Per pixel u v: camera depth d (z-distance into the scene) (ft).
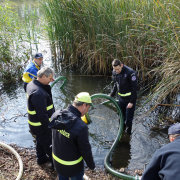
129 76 11.34
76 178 7.30
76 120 6.36
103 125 13.70
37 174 9.35
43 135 8.91
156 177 4.97
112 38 18.69
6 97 16.99
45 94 8.43
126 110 12.32
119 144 11.90
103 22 18.30
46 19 22.93
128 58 18.70
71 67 23.50
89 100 6.65
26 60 23.73
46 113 8.38
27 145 11.57
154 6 14.89
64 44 22.61
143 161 10.64
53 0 20.26
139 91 17.80
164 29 14.06
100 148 11.64
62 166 6.88
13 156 10.37
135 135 12.65
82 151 6.49
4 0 20.90
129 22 17.30
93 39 19.79
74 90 18.51
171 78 12.55
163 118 14.20
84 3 18.51
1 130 12.84
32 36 25.54
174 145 4.91
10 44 21.07
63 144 6.56
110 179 9.36
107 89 18.71
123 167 10.22
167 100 15.64
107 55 20.33
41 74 8.29
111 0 17.40
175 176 4.33
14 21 22.72
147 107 15.40
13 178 8.98
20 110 15.14
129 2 16.78
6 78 20.26
